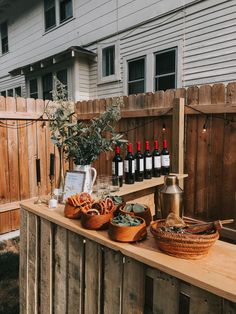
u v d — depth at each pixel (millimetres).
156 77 5680
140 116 3436
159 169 2848
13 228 3838
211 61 4824
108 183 2283
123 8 6051
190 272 1002
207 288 936
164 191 1521
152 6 5531
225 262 1082
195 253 1085
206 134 2955
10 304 2381
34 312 1801
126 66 6180
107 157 3902
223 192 2875
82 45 7098
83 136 2066
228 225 2824
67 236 1542
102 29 6555
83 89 7051
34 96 8727
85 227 1430
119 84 6402
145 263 1125
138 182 2586
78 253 1472
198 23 4914
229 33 4559
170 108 3121
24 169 3848
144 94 3395
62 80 7449
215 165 2916
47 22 8133
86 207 1512
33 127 3896
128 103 3578
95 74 6930
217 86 2785
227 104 2703
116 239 1271
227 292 885
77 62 6848
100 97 6895
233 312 901
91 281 1402
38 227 1758
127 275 1229
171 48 5336
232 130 2756
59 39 7723
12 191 3746
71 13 7352
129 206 1492
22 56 9234
